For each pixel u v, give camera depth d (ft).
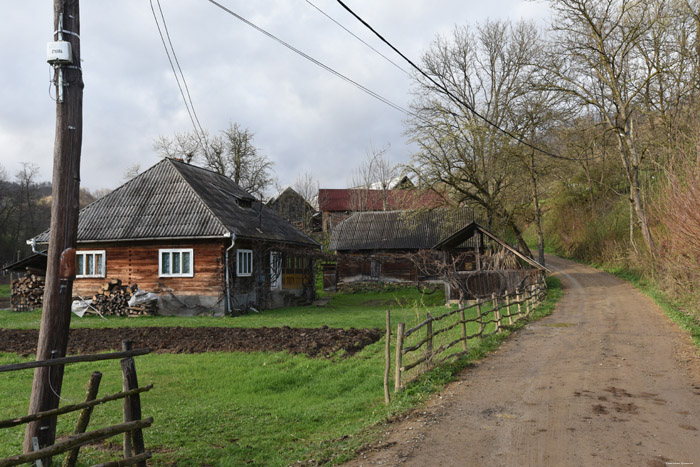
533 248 202.59
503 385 29.55
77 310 78.23
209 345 47.32
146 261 80.12
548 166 116.57
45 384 18.66
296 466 19.43
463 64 123.24
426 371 32.27
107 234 80.23
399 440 20.90
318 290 137.80
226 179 109.50
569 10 95.09
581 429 21.43
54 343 19.01
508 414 23.89
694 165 51.44
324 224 229.25
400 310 84.58
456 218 128.16
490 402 26.05
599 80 108.68
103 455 20.65
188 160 183.32
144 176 90.48
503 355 38.86
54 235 19.35
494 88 125.29
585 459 18.19
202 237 75.46
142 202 84.89
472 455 18.89
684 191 52.85
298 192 248.32
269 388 34.17
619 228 141.38
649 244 93.71
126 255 81.10
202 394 32.30
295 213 231.91
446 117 106.73
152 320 70.74
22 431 23.80
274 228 98.22
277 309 90.53
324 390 33.50
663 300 71.05
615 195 162.61
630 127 100.48
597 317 61.11
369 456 19.35
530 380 30.58
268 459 21.31
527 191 133.28
